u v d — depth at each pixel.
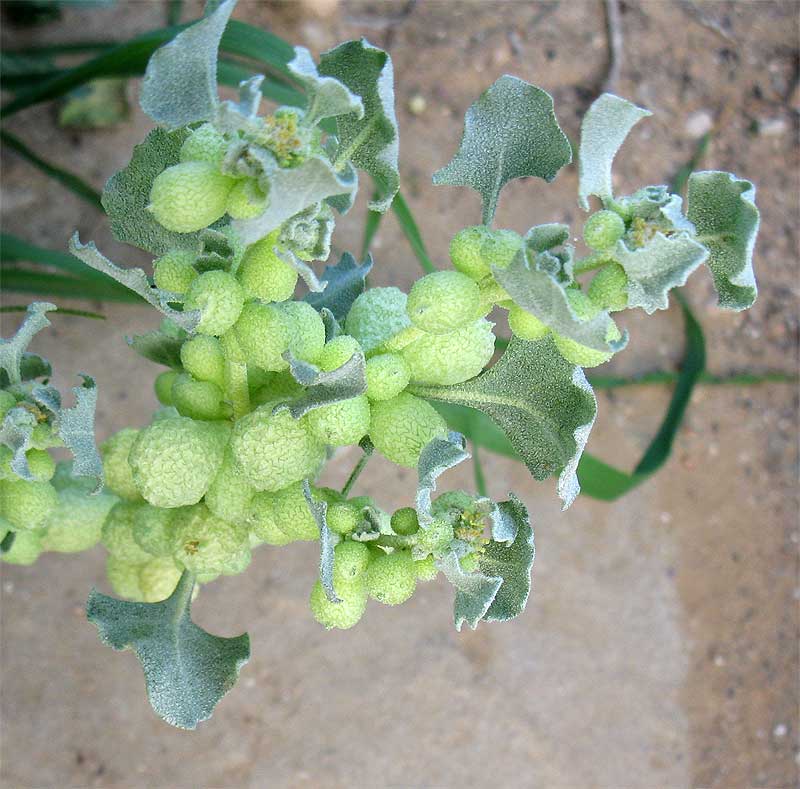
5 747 0.23
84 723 0.24
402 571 0.09
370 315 0.10
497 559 0.09
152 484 0.10
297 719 0.25
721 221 0.08
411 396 0.09
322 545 0.08
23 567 0.24
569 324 0.08
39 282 0.20
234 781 0.25
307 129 0.08
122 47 0.18
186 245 0.10
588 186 0.08
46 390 0.10
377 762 0.25
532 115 0.09
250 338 0.09
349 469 0.25
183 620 0.11
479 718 0.26
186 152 0.08
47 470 0.10
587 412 0.09
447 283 0.08
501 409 0.10
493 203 0.10
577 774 0.26
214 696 0.10
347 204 0.09
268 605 0.25
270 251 0.08
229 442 0.10
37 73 0.22
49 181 0.25
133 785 0.24
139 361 0.25
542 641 0.26
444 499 0.09
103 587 0.25
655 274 0.08
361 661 0.26
